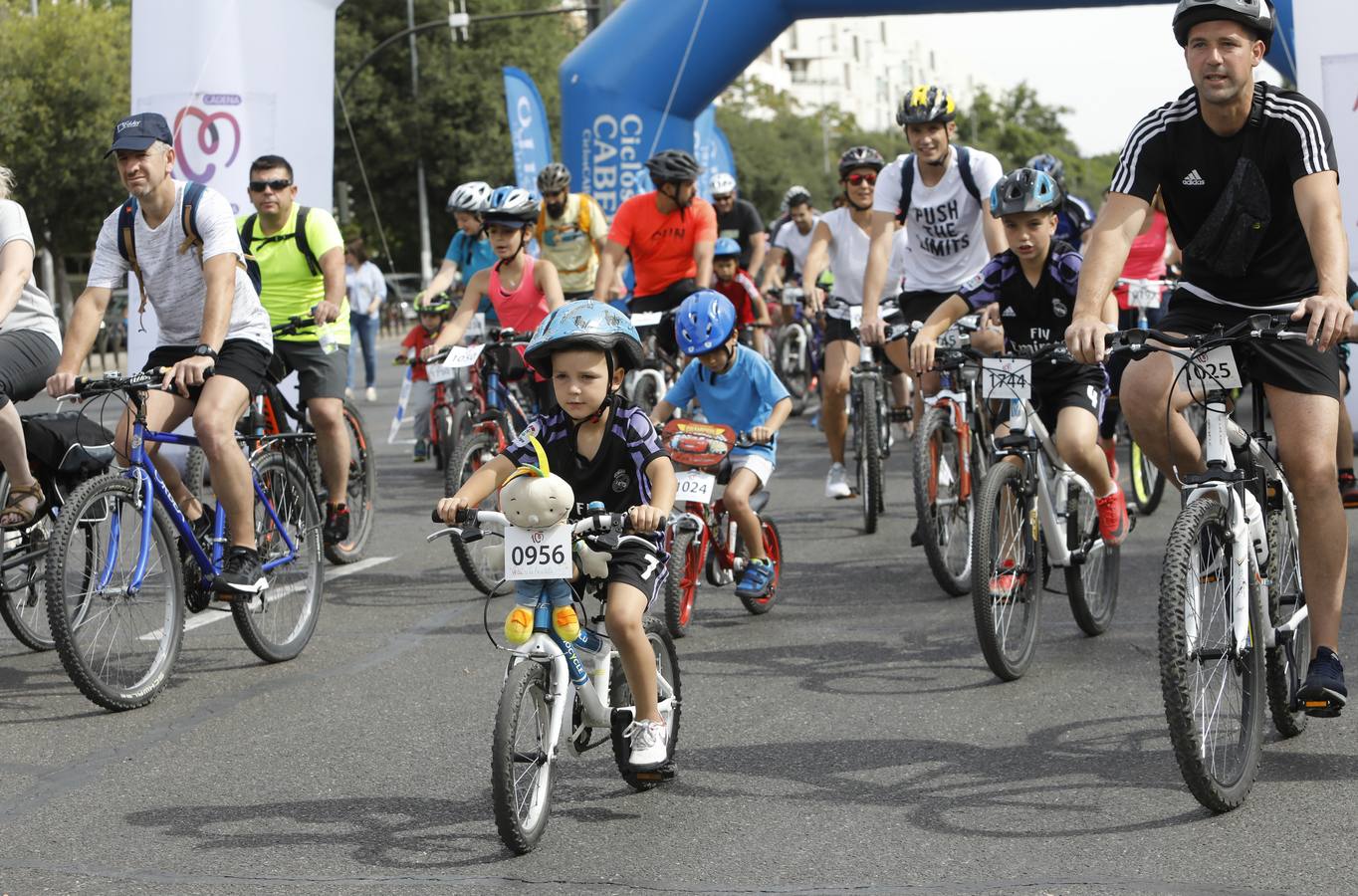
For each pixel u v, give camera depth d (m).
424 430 14.85
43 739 6.04
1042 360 7.12
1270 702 5.39
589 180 16.72
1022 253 7.14
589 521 4.71
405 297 53.78
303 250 8.95
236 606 6.97
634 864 4.57
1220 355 4.89
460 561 8.63
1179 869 4.36
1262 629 5.02
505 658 7.21
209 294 6.81
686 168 11.15
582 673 4.91
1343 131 10.56
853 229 11.61
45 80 35.72
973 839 4.67
